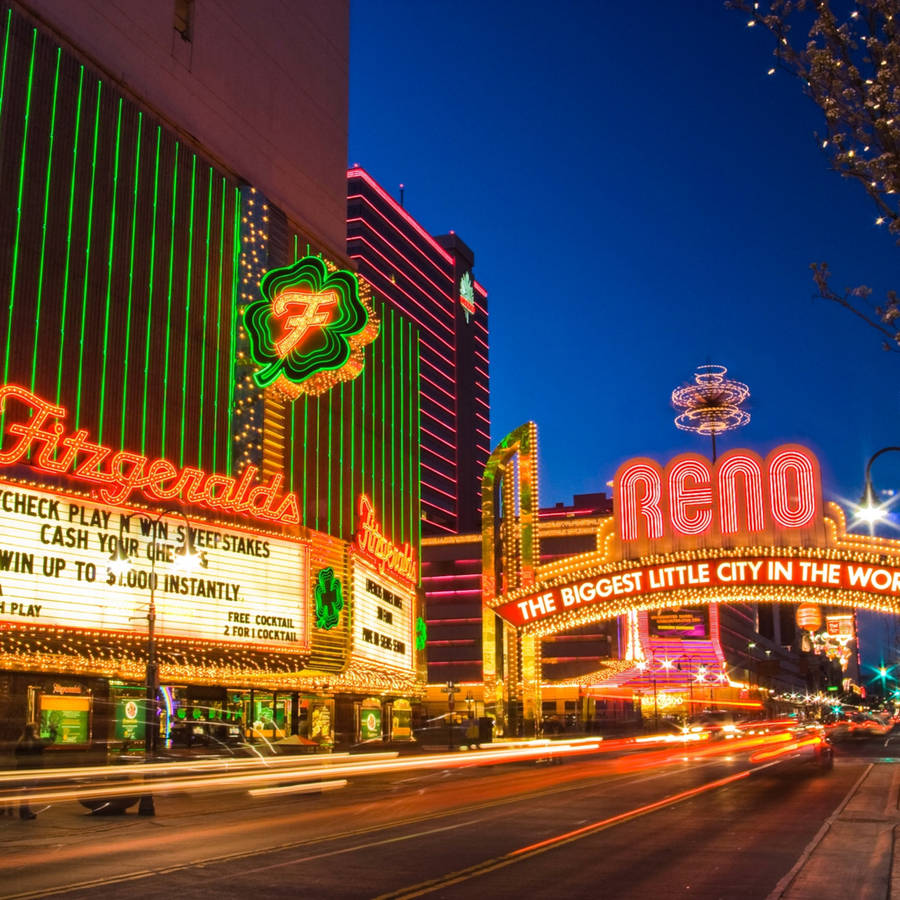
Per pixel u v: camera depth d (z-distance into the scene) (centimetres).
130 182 4581
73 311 4169
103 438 4244
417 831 1917
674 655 12250
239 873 1410
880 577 4141
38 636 3378
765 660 17900
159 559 3866
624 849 1670
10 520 3353
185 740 3941
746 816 2200
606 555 4628
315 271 5247
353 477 6281
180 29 5234
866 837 1797
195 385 4847
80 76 4359
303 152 6303
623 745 6962
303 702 5619
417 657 6469
